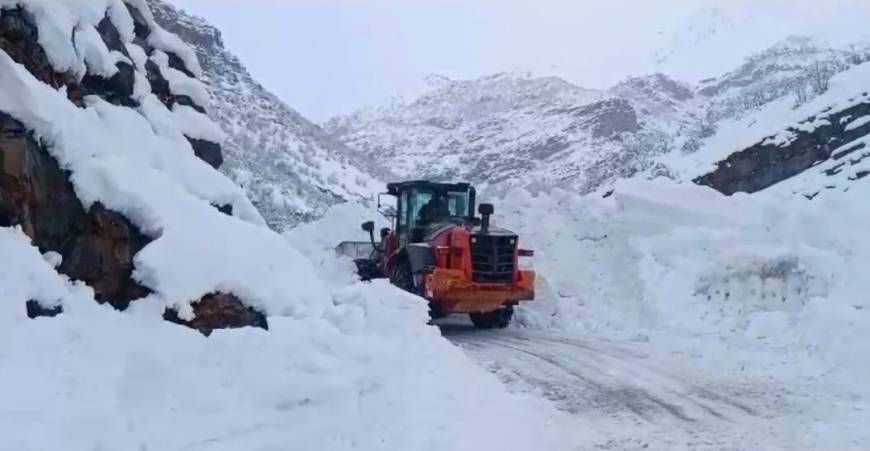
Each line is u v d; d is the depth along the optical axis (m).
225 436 5.27
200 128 9.73
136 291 6.60
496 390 7.82
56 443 4.45
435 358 8.02
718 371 9.05
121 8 9.02
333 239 17.72
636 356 9.99
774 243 12.66
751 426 6.95
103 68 8.04
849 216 12.88
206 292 6.75
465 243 12.06
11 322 5.28
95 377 5.22
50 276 5.86
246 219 8.59
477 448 6.02
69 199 6.63
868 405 7.44
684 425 7.02
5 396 4.60
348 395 6.06
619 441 6.54
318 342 6.77
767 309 11.33
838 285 10.89
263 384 5.88
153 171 7.41
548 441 6.48
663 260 13.13
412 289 12.42
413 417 6.27
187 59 10.49
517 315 13.05
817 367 8.93
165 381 5.49
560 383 8.56
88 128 7.10
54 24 7.41
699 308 11.85
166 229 6.85
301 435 5.50
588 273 13.68
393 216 14.71
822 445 6.36
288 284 7.48
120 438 4.77
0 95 6.43
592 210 15.11
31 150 6.39
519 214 15.53
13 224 6.12
